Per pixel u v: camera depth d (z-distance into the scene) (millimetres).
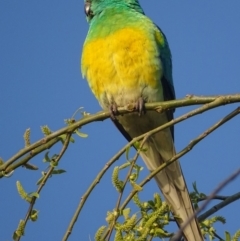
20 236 7324
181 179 10289
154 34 11312
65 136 8164
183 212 9391
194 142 7855
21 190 7473
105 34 11102
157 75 11055
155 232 7281
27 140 8062
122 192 7145
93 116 8367
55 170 7719
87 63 11273
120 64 10922
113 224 6941
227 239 7246
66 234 7113
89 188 7297
